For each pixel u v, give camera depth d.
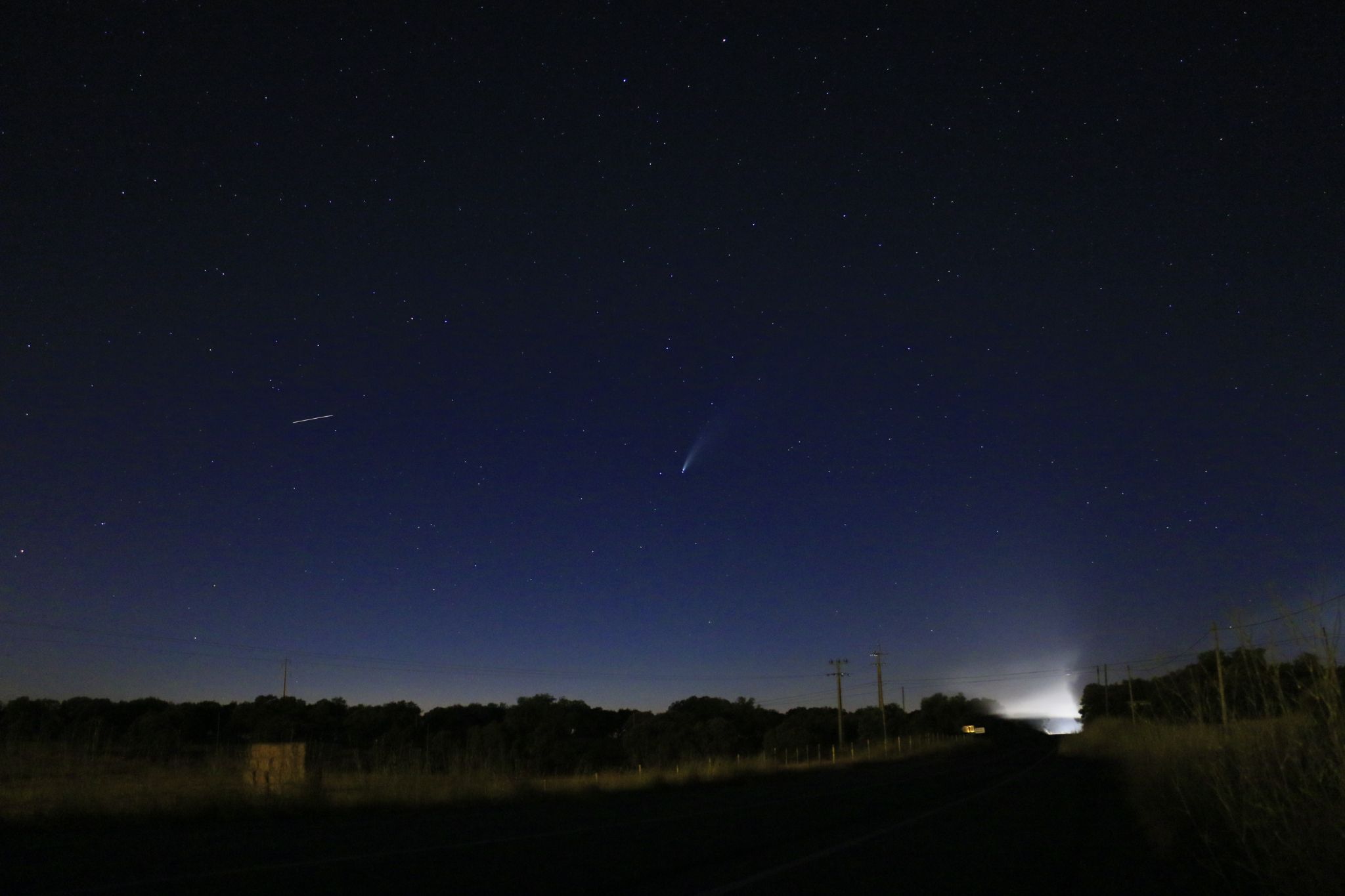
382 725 67.75
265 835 16.36
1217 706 11.44
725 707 93.56
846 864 13.32
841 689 74.44
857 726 99.62
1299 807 8.46
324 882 10.77
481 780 27.83
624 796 28.75
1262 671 9.59
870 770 46.59
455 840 15.57
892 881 11.86
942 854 14.55
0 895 9.82
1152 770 16.92
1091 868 13.30
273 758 24.23
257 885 10.52
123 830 17.45
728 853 14.42
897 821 19.94
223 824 18.88
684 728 72.94
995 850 15.13
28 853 13.45
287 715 67.06
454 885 10.76
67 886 10.35
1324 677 8.09
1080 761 47.53
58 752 25.38
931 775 40.34
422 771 28.59
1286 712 8.92
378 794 23.67
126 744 38.50
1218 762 10.46
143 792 20.75
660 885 11.29
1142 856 14.42
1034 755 62.94
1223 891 10.60
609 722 87.12
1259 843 8.77
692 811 22.45
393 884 10.75
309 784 22.92
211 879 10.91
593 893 10.62
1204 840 11.47
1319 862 7.84
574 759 60.41
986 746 82.12
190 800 20.31
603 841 15.57
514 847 14.45
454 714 73.31
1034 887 11.69
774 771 43.41
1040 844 15.96
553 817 20.80
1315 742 8.28
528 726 63.62
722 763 43.56
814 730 86.62
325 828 17.73
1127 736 25.94
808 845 15.52
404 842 15.12
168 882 10.70
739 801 26.02
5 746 25.19
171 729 52.88
